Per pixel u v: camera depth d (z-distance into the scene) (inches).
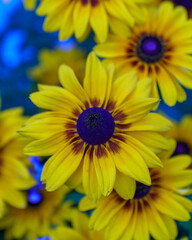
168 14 19.6
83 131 16.2
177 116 23.3
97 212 16.9
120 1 19.0
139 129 16.2
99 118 16.2
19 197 18.9
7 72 24.5
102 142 16.3
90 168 16.1
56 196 20.1
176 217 16.9
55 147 16.3
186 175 17.3
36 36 25.5
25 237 20.4
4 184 19.0
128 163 15.9
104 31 18.7
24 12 25.6
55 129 16.4
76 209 19.1
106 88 16.7
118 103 16.7
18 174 18.8
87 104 16.8
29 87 23.4
